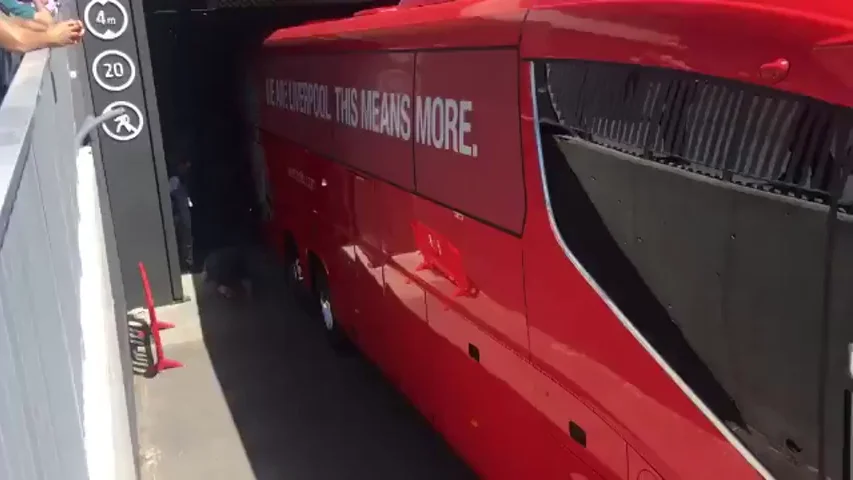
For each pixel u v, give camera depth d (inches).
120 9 391.5
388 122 236.5
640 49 133.0
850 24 99.7
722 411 123.1
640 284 137.6
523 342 176.9
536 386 174.6
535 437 178.7
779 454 113.8
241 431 308.2
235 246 532.1
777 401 113.3
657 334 135.0
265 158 424.5
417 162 218.8
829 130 102.5
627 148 137.9
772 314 112.9
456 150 195.2
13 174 72.0
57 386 103.8
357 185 273.4
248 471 281.0
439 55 198.5
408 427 304.2
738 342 119.2
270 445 297.1
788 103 108.0
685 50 123.6
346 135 279.3
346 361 362.3
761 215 113.4
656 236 133.5
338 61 279.0
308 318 414.3
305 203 352.2
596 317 149.6
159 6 544.1
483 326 194.7
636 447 143.1
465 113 188.9
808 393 108.2
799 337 108.9
